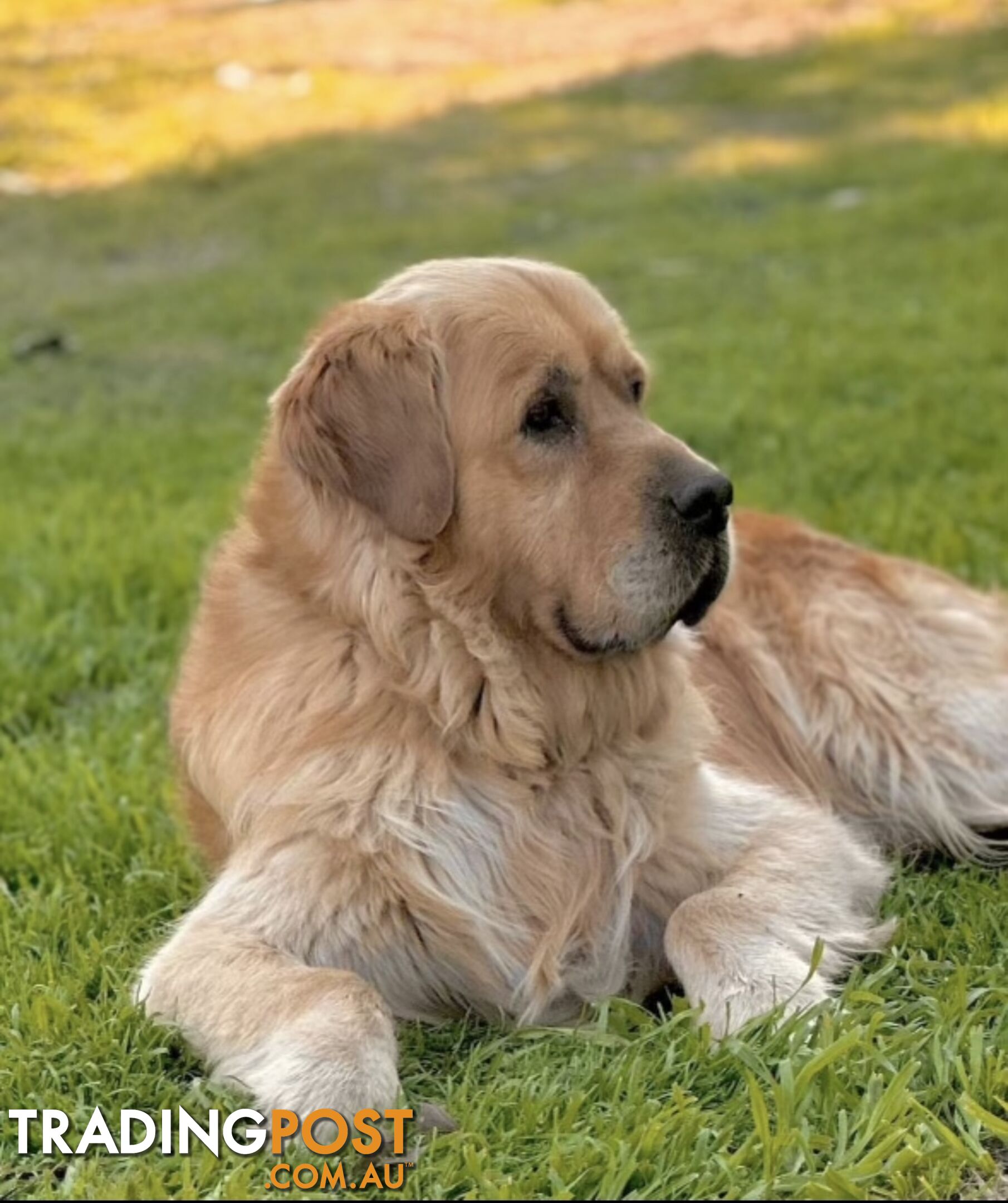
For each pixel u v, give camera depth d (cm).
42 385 372
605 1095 139
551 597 155
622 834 155
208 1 1001
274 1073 139
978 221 452
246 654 157
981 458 260
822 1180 129
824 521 240
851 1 856
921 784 181
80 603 231
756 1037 141
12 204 575
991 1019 144
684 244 456
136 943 162
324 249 486
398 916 150
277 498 159
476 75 773
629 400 161
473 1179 132
